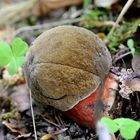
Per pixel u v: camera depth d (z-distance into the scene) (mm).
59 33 290
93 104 287
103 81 287
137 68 311
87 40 287
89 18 460
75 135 310
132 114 296
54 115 337
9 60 330
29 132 336
